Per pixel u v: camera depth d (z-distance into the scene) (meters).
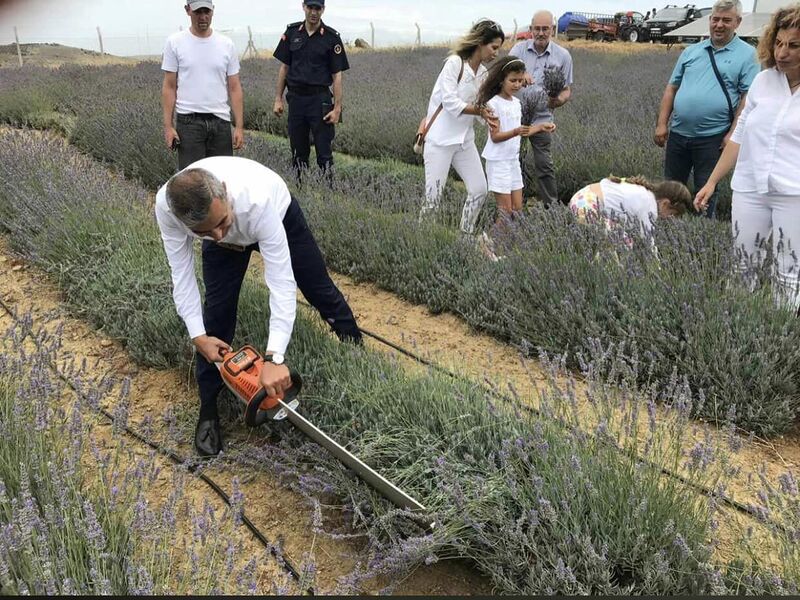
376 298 5.07
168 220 2.74
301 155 7.44
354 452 2.93
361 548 2.72
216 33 6.06
